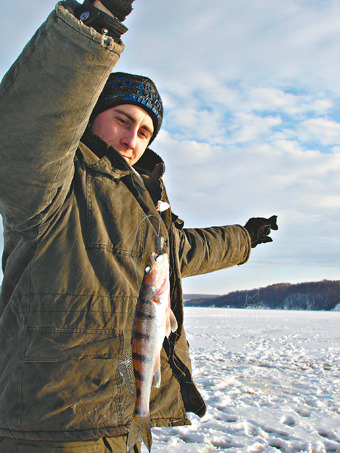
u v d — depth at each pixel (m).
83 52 1.38
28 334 1.70
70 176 1.73
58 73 1.40
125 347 1.81
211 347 13.94
